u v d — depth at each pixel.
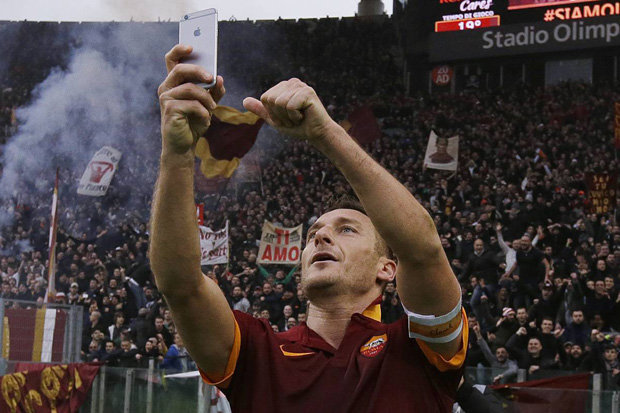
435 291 1.67
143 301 13.37
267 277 12.66
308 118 1.54
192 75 1.52
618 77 25.50
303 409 1.78
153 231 1.69
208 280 1.82
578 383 6.44
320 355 1.86
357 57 29.20
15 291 16.45
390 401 1.74
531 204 15.54
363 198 1.60
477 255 12.05
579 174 19.27
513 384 6.50
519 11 23.14
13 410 7.79
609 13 22.23
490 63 24.30
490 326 10.09
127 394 7.89
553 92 24.97
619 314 9.99
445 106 25.58
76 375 7.98
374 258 2.01
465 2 23.73
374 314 1.99
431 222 1.63
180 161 1.61
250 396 1.84
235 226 19.42
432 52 24.09
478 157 21.81
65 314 9.19
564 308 10.18
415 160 22.97
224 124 12.41
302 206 19.20
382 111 27.00
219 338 1.83
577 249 12.96
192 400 7.55
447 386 1.83
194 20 1.56
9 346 8.65
